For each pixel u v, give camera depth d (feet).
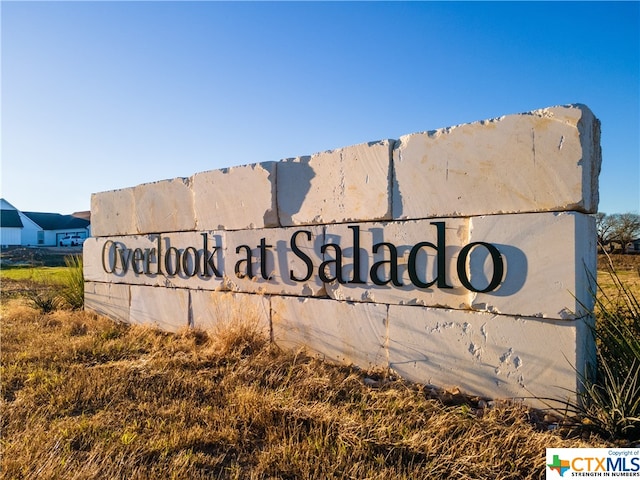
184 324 22.79
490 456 9.96
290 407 12.30
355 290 16.48
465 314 13.92
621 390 10.83
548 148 12.55
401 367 15.30
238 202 20.53
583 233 12.85
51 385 14.56
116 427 11.71
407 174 15.23
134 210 25.89
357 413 12.19
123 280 26.45
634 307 13.03
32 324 25.02
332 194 17.22
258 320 19.43
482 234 13.53
